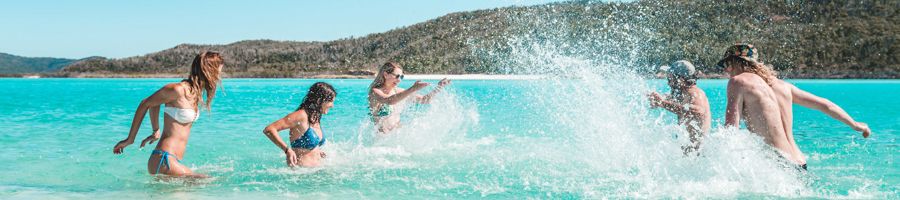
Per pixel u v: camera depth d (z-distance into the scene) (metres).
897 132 7.23
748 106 3.74
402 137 6.06
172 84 4.25
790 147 3.74
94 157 5.18
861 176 4.25
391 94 6.11
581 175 4.33
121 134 7.12
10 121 8.88
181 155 4.32
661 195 3.67
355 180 4.19
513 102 12.90
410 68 60.19
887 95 18.59
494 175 4.38
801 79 40.22
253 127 7.94
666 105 4.42
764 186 3.77
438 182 4.14
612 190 3.84
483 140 6.26
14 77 89.12
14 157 5.18
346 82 40.62
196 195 3.69
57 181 4.12
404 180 4.20
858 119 9.39
